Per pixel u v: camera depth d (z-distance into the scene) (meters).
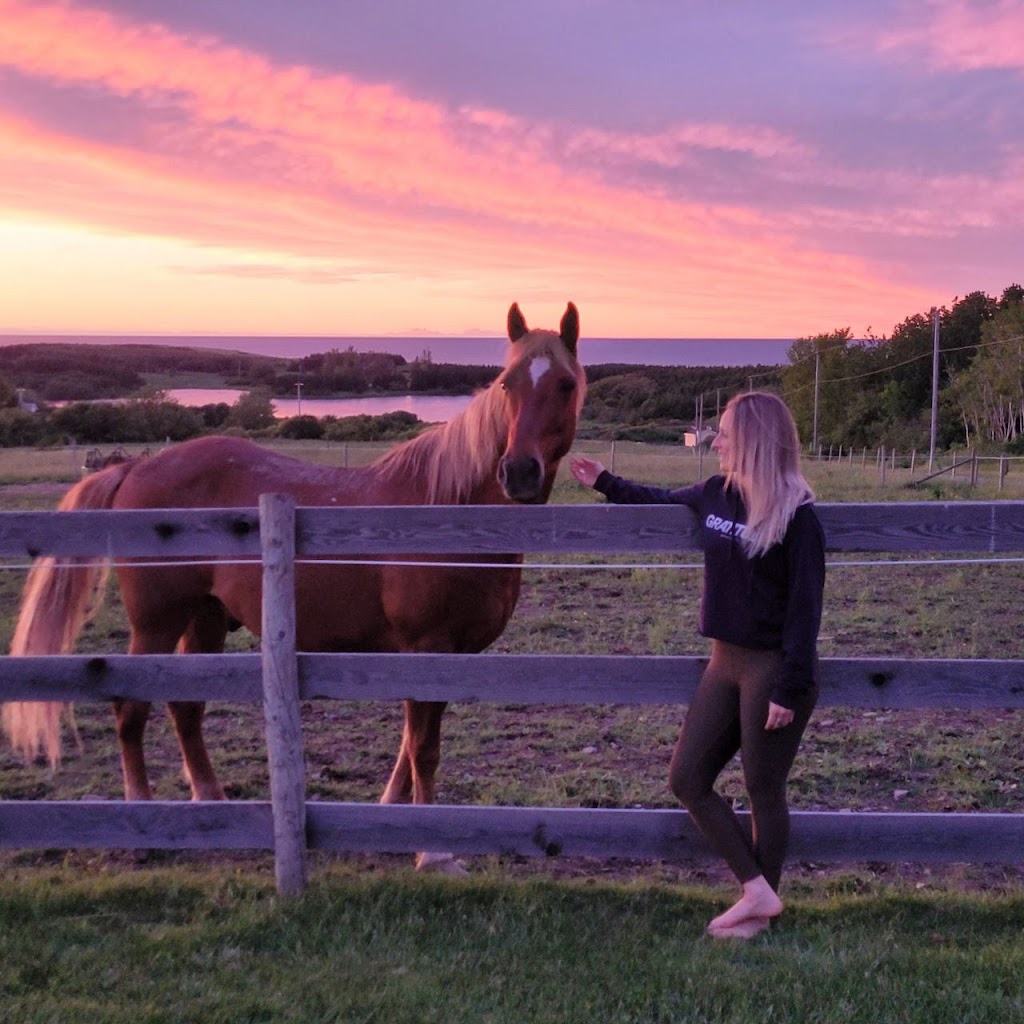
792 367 88.19
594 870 4.12
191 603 4.66
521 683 3.51
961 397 70.69
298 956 3.14
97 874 3.96
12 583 11.44
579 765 5.41
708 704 3.22
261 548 3.53
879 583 11.35
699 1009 2.84
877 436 77.50
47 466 32.22
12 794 5.05
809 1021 2.77
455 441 4.23
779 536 2.97
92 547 3.59
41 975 3.02
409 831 3.59
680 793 3.28
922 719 6.21
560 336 4.22
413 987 2.94
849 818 3.47
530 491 3.89
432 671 3.53
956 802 4.90
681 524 3.42
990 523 3.33
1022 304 67.56
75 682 3.60
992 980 2.97
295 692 3.55
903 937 3.31
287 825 3.57
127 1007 2.82
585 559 13.30
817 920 3.47
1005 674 3.39
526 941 3.24
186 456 4.79
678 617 9.40
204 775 4.77
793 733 3.13
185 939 3.26
